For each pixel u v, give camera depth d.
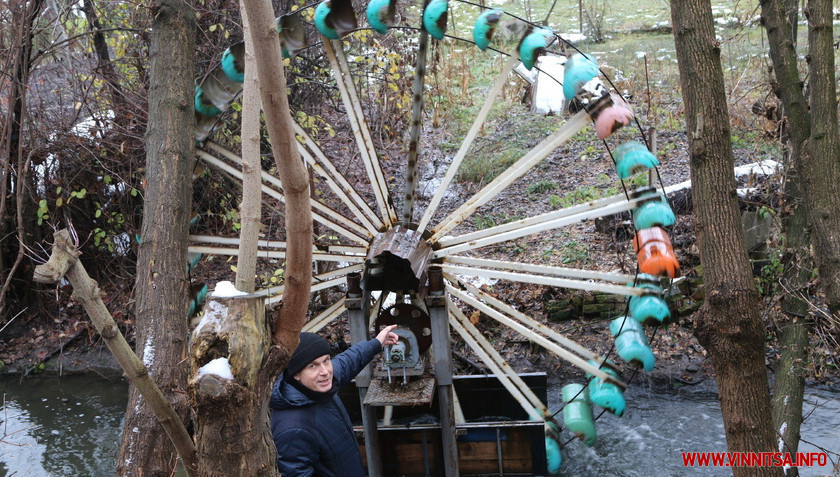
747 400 3.20
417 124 5.35
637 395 6.78
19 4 7.30
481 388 6.15
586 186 9.63
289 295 2.12
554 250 8.53
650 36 14.08
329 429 3.04
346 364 3.34
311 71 9.34
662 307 5.00
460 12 15.73
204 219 8.78
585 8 15.22
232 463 2.04
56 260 1.77
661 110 11.19
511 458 5.43
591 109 4.86
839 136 4.05
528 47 4.98
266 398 2.10
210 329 2.02
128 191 8.41
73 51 8.33
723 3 14.81
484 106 5.31
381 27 5.27
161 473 4.07
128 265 8.88
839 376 6.59
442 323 4.82
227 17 7.93
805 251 4.78
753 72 10.67
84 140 8.16
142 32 7.78
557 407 6.66
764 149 8.96
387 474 5.48
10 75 7.35
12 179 8.17
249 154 2.25
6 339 8.21
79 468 6.04
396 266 5.28
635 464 5.79
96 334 8.10
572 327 7.52
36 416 6.93
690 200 8.00
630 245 8.23
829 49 3.94
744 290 3.17
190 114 5.51
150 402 2.11
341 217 5.77
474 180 10.26
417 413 6.15
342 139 10.58
